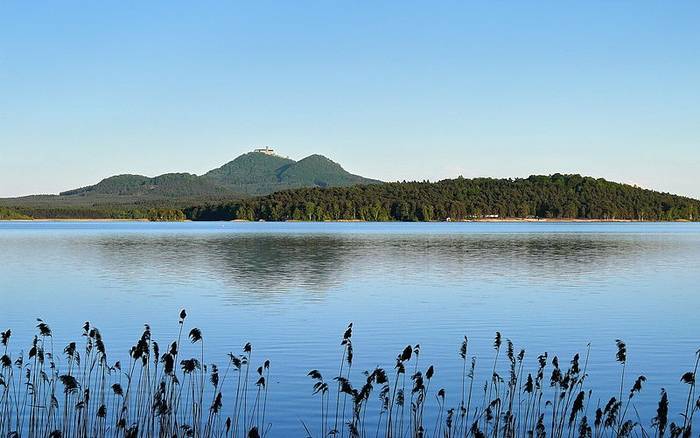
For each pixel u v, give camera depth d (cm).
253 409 1653
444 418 1595
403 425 1545
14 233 13250
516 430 1500
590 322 2862
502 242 9400
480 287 4050
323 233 13038
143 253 7044
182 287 4038
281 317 2953
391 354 2253
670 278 4616
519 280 4453
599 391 1827
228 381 1888
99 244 8888
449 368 2056
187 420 1555
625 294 3750
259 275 4750
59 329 2689
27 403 1628
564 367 2077
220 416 1598
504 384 1869
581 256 6669
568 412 1639
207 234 12538
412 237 11125
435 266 5509
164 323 2817
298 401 1719
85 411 1341
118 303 3397
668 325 2789
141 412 1555
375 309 3183
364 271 5044
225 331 2630
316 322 2823
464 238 10744
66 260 6156
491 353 2266
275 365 2091
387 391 1302
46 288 4019
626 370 2052
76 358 1365
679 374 2008
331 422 1570
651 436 1495
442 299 3531
